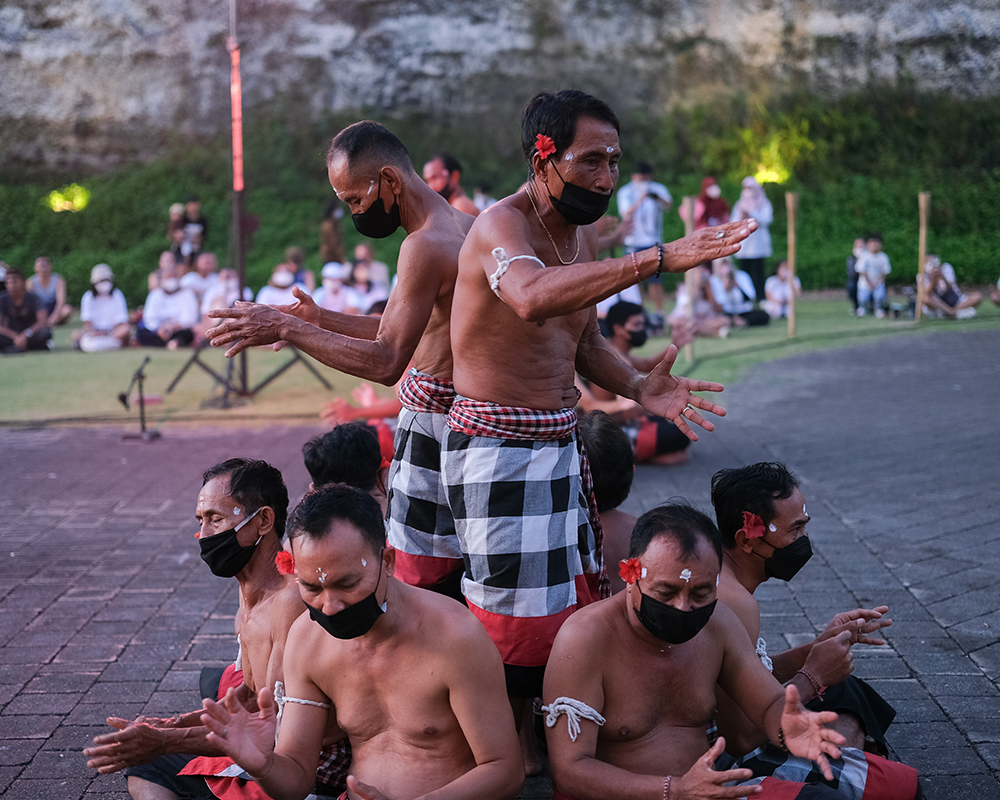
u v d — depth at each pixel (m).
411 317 3.02
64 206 19.27
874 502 5.87
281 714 2.56
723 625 2.59
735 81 21.45
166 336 12.55
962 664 3.77
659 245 2.29
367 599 2.26
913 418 8.09
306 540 2.23
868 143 20.78
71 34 20.64
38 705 3.61
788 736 2.29
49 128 20.61
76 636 4.20
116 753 2.34
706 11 21.48
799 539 2.83
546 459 2.81
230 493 2.80
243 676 3.07
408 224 3.21
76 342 12.66
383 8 21.11
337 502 2.27
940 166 20.62
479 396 2.80
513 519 2.78
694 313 11.41
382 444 4.52
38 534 5.57
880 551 5.02
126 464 7.08
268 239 18.59
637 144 20.98
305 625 2.50
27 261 18.31
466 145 20.95
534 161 2.65
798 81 21.39
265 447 7.57
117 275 17.44
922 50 21.47
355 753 2.52
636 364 6.45
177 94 20.81
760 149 20.27
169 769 2.81
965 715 3.40
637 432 6.69
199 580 4.86
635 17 21.52
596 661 2.49
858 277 15.00
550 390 2.82
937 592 4.45
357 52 21.08
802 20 21.36
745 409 8.60
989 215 19.61
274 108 20.81
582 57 21.45
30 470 6.93
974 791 2.96
